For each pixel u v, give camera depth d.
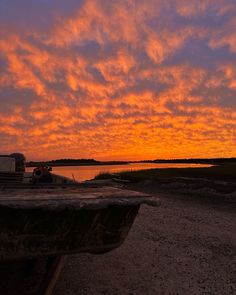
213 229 10.02
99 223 4.25
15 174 6.62
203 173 23.91
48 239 4.08
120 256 7.47
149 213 12.55
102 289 5.74
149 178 23.14
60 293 5.47
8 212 3.76
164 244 8.41
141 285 5.96
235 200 15.15
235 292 5.74
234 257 7.46
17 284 4.68
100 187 5.62
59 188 5.42
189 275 6.43
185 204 14.83
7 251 3.95
